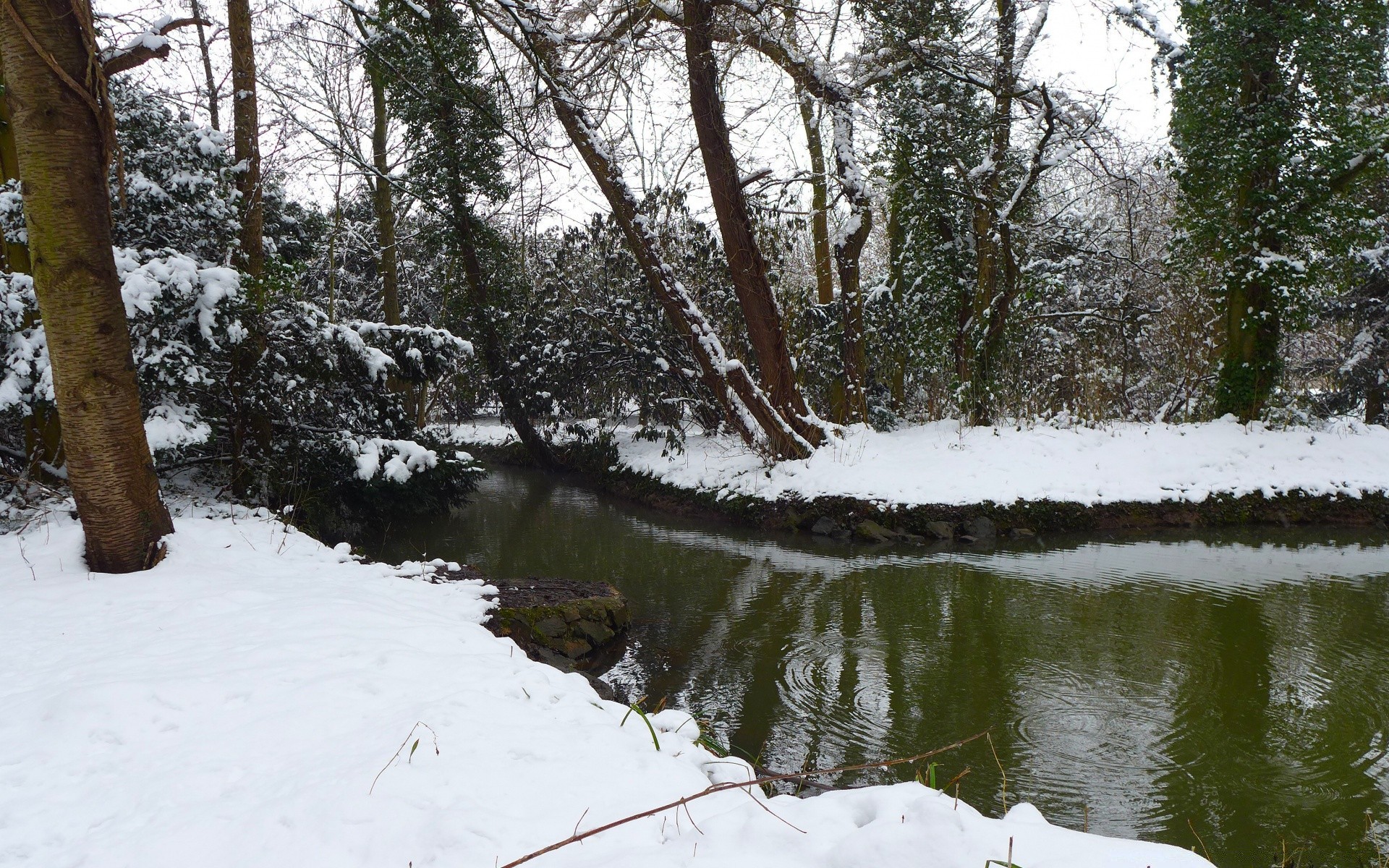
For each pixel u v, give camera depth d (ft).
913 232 53.67
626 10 35.40
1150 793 15.89
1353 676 21.63
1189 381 52.75
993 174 49.39
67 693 11.87
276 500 34.24
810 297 58.13
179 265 27.30
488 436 81.87
